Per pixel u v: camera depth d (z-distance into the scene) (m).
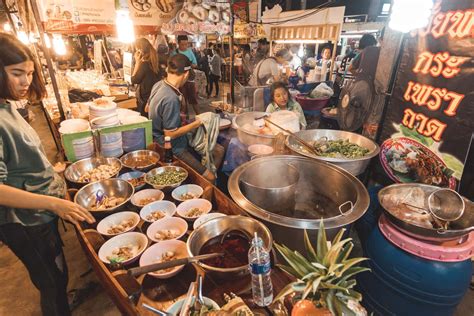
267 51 6.96
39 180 1.52
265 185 2.26
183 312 1.03
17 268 2.66
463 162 2.07
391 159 2.68
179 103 2.64
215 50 10.19
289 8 11.65
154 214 1.78
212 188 1.97
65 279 1.86
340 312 1.04
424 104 2.30
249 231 1.47
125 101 4.29
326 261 1.16
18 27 5.68
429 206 1.78
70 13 2.53
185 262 1.23
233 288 1.25
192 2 3.35
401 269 1.77
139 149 2.59
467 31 1.92
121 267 1.33
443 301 1.73
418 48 2.30
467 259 1.74
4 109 1.37
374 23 8.68
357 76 3.24
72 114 3.00
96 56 6.34
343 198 2.03
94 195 1.93
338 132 2.85
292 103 3.44
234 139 2.91
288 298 1.17
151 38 5.82
